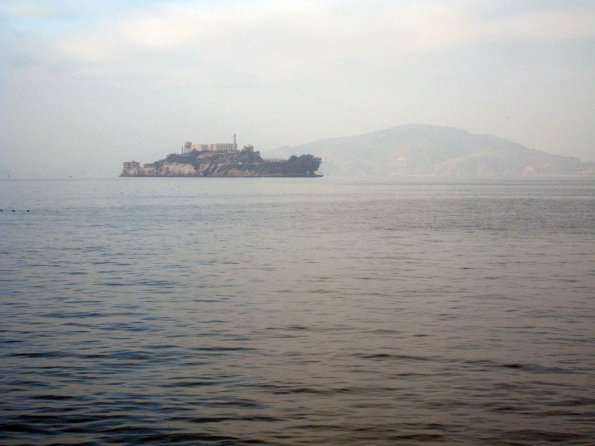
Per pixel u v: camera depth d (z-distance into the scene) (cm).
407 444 1538
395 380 1961
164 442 1546
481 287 3612
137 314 2883
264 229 7438
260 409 1734
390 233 6919
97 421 1659
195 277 3959
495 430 1609
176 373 2022
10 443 1541
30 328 2609
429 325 2673
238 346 2336
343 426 1634
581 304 3119
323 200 15050
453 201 14162
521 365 2106
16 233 6981
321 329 2600
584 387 1894
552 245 5716
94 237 6531
